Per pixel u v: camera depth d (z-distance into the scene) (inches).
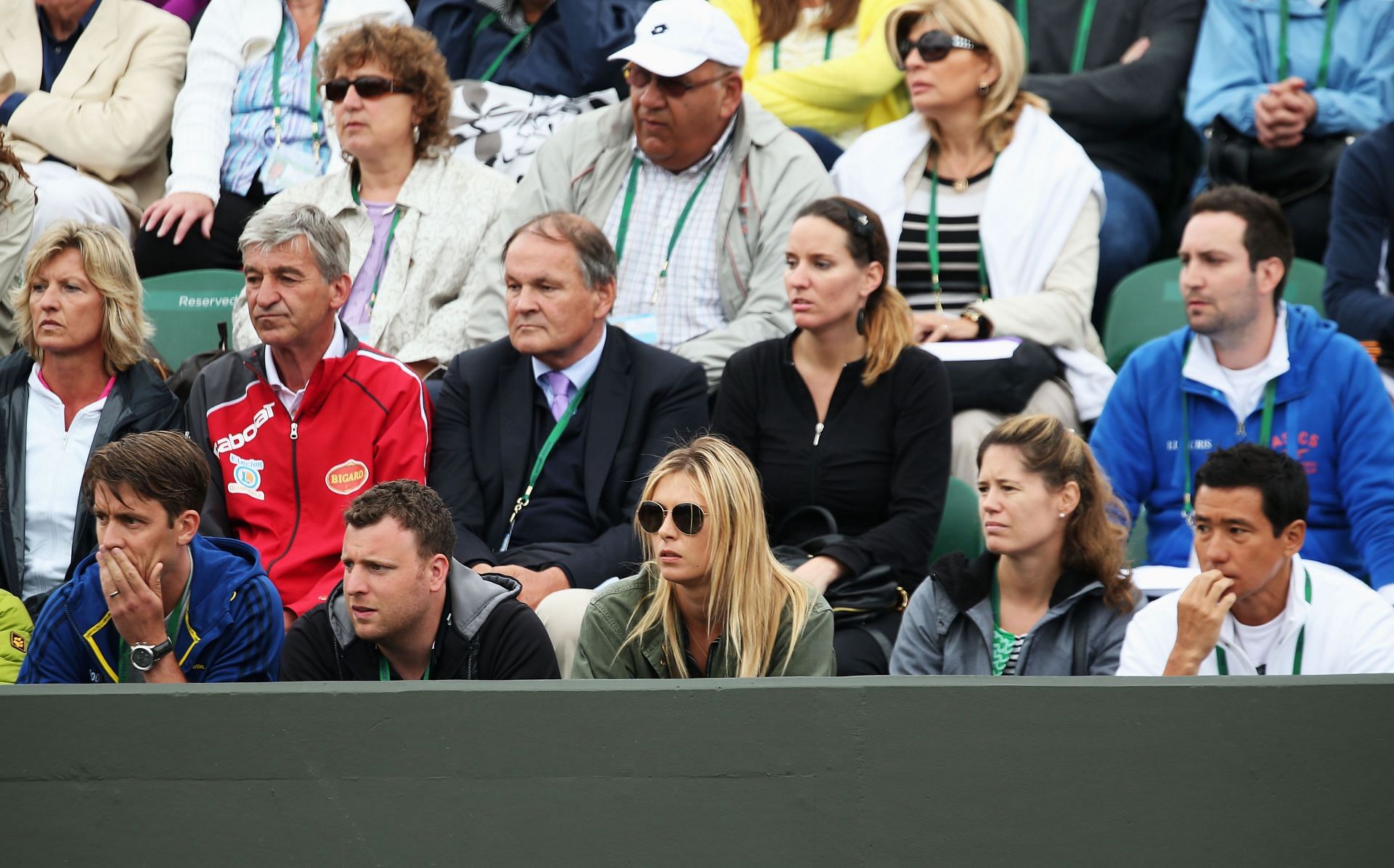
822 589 634.2
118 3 954.1
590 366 700.0
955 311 822.5
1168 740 449.1
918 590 604.1
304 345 679.1
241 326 823.1
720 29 783.7
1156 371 716.0
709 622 546.0
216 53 922.7
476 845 450.9
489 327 788.0
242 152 914.7
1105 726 449.7
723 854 449.7
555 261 681.0
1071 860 447.5
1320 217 868.0
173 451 565.3
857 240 682.2
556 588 643.5
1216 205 697.0
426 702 453.1
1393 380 783.1
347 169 829.8
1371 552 670.5
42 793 453.7
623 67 908.6
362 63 805.2
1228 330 694.5
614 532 671.8
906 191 832.9
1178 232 896.9
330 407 680.4
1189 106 893.8
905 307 700.0
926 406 682.8
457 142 885.8
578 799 451.2
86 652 574.2
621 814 450.6
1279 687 449.4
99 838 453.1
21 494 687.1
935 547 717.9
